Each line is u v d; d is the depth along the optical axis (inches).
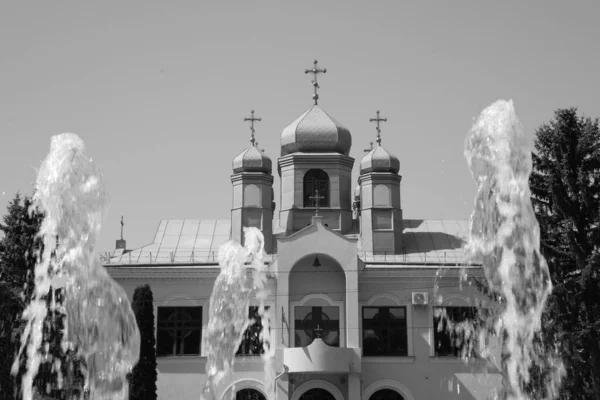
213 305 2283.5
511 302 1754.4
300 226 2493.8
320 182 2532.0
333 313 2310.5
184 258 2458.2
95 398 1464.1
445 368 2273.6
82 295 1453.0
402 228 2527.1
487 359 2261.3
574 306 1940.2
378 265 2409.0
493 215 1588.3
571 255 2025.1
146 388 2025.1
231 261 2308.1
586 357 1940.2
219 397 2247.8
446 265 2410.2
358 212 2888.8
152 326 2078.0
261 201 2522.1
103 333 1465.3
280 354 2236.7
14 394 1870.1
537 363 1951.3
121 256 2459.4
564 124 2095.2
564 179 2049.7
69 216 1409.9
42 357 1955.0
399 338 2298.2
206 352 2285.9
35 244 2052.2
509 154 1499.8
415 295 2295.8
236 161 2556.6
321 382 2258.9
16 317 2003.0
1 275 2082.9
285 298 2276.1
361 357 2256.4
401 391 2263.8
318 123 2573.8
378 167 2551.7
